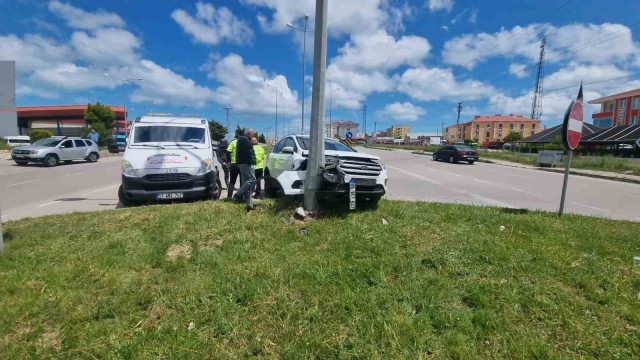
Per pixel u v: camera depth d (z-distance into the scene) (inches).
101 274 137.2
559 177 676.1
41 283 130.0
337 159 223.0
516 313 112.1
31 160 711.7
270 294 120.4
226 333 101.1
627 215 308.0
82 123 3491.6
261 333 100.6
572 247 171.2
